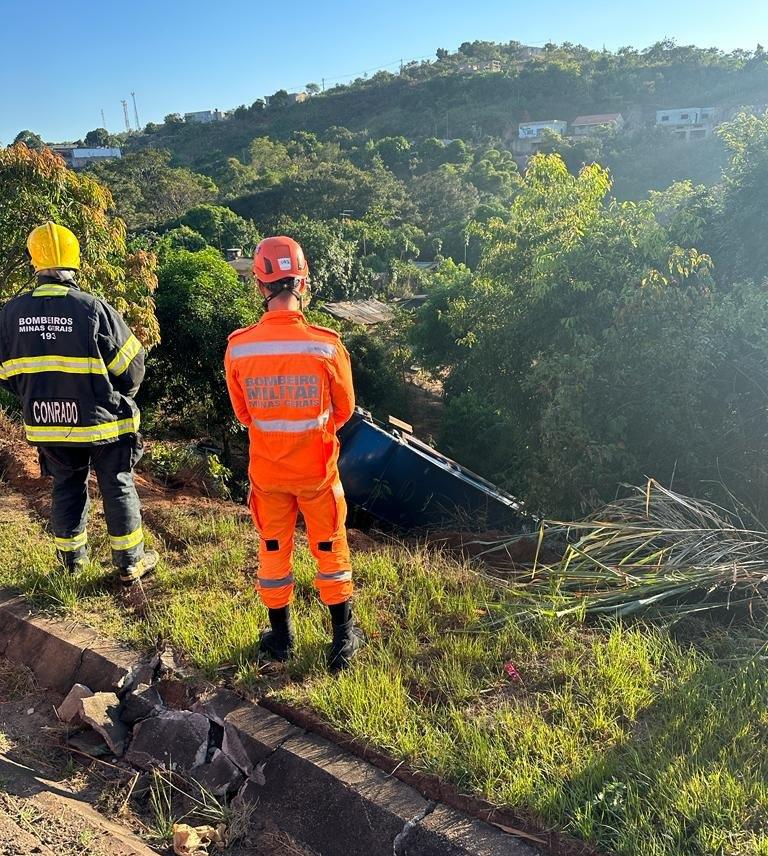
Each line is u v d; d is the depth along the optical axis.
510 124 123.50
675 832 2.19
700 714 2.80
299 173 83.94
